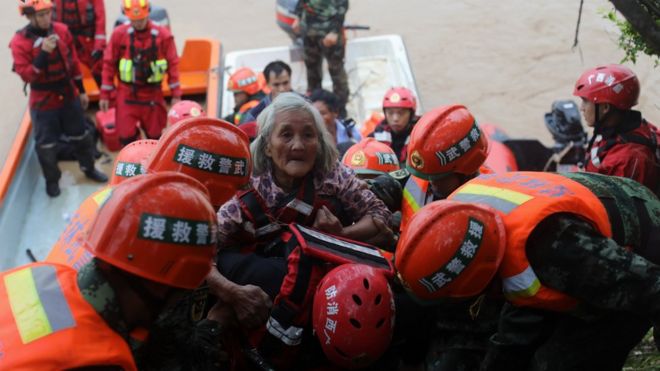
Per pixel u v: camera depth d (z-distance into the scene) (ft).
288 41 32.94
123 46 23.84
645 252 8.50
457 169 9.91
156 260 6.55
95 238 6.60
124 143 25.11
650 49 12.07
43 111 23.53
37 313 6.33
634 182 9.00
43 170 24.44
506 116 27.55
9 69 31.19
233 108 24.67
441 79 30.04
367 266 8.33
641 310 7.45
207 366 8.15
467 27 33.65
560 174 9.05
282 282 8.90
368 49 28.66
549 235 7.73
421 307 9.59
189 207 6.72
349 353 7.99
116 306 6.63
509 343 8.29
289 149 9.15
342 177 9.80
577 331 8.59
